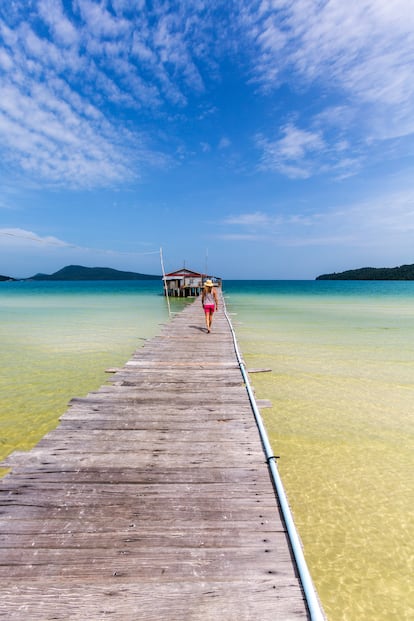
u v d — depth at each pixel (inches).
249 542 105.0
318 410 281.3
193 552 100.4
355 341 562.3
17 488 130.3
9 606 83.7
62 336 620.4
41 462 149.7
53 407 285.4
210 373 299.3
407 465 199.9
